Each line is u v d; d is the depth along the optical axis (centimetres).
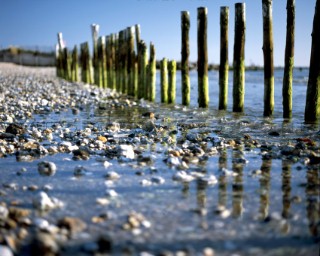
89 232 115
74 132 296
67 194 152
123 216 128
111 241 106
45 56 2866
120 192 154
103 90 794
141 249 104
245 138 278
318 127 325
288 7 362
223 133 299
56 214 130
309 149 235
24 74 1339
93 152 226
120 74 784
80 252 102
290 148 226
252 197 147
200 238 111
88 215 129
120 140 264
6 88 698
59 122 359
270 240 109
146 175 178
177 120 378
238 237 111
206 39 470
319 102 356
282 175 178
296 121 363
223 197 147
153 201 143
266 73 395
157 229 117
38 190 157
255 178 173
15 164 200
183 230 117
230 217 127
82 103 543
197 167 193
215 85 1153
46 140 266
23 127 298
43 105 489
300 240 109
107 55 863
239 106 435
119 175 179
